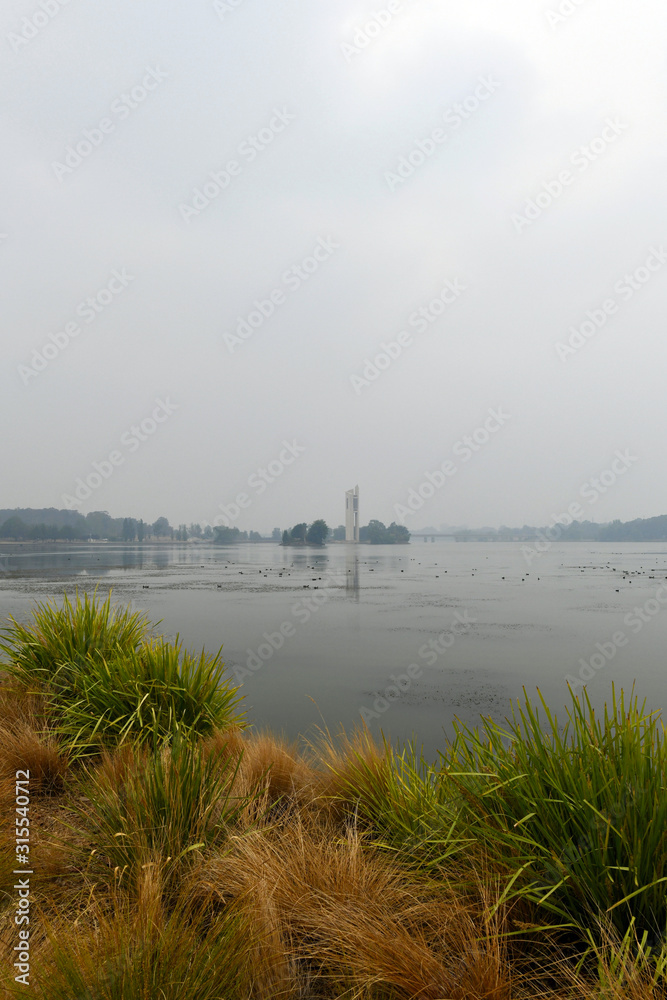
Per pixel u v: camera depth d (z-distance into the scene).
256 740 4.79
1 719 4.94
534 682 13.85
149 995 1.71
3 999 1.74
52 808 3.67
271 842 2.85
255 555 122.50
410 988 1.87
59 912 2.29
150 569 65.56
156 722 4.61
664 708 11.60
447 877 2.47
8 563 78.56
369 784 3.58
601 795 2.29
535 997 1.85
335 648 18.14
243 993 1.84
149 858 2.58
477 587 43.06
